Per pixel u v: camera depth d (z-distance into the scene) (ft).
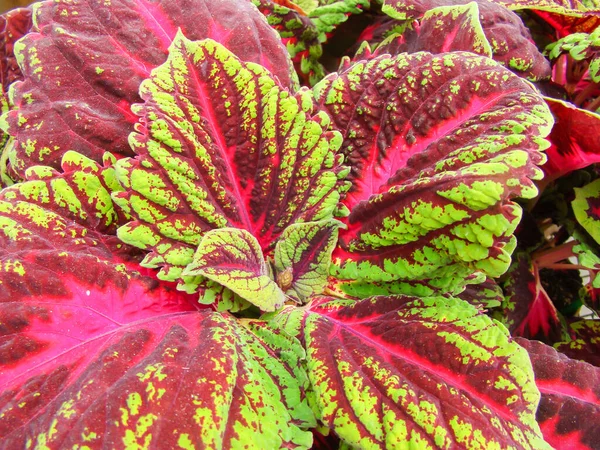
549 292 1.00
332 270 0.63
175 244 0.55
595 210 0.78
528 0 0.89
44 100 0.61
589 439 0.56
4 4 1.37
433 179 0.52
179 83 0.56
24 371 0.48
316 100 0.66
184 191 0.55
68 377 0.47
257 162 0.60
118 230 0.53
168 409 0.42
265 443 0.44
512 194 0.48
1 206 0.55
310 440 0.47
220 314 0.57
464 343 0.51
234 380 0.46
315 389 0.50
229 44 0.65
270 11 0.91
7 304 0.50
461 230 0.50
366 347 0.54
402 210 0.55
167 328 0.54
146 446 0.40
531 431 0.46
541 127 0.52
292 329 0.58
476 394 0.48
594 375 0.61
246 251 0.56
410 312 0.56
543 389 0.60
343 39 1.14
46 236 0.56
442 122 0.60
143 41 0.63
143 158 0.53
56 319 0.51
